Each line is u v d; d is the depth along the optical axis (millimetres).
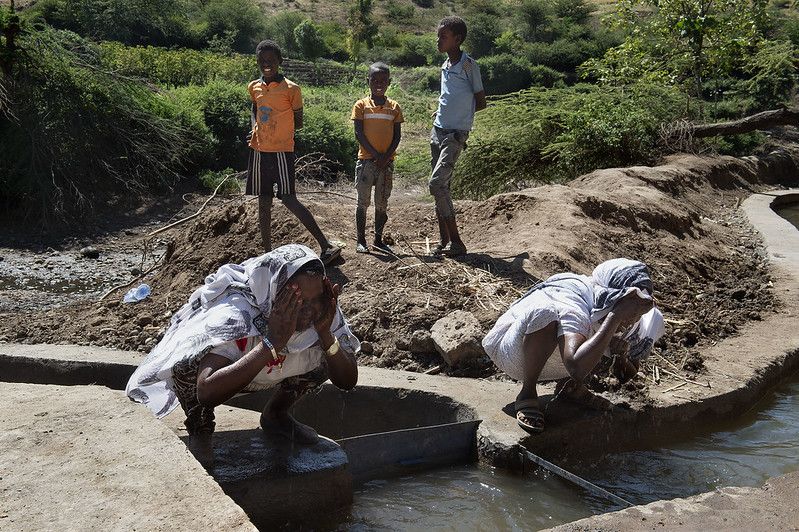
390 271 7051
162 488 3205
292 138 7160
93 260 11922
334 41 51312
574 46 43875
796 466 4699
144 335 6465
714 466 4707
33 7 41281
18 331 6812
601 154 15781
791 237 11562
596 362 4410
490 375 5590
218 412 4883
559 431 4730
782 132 25281
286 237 7934
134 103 16250
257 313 3754
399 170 16438
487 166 14719
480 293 6504
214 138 17875
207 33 47812
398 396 5262
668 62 20328
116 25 41094
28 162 14500
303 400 5238
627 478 4570
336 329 4012
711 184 15836
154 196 15945
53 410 3959
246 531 2918
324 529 3965
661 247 9133
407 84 39500
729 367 5883
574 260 7664
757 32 21453
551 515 4086
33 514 2998
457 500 4246
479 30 48906
